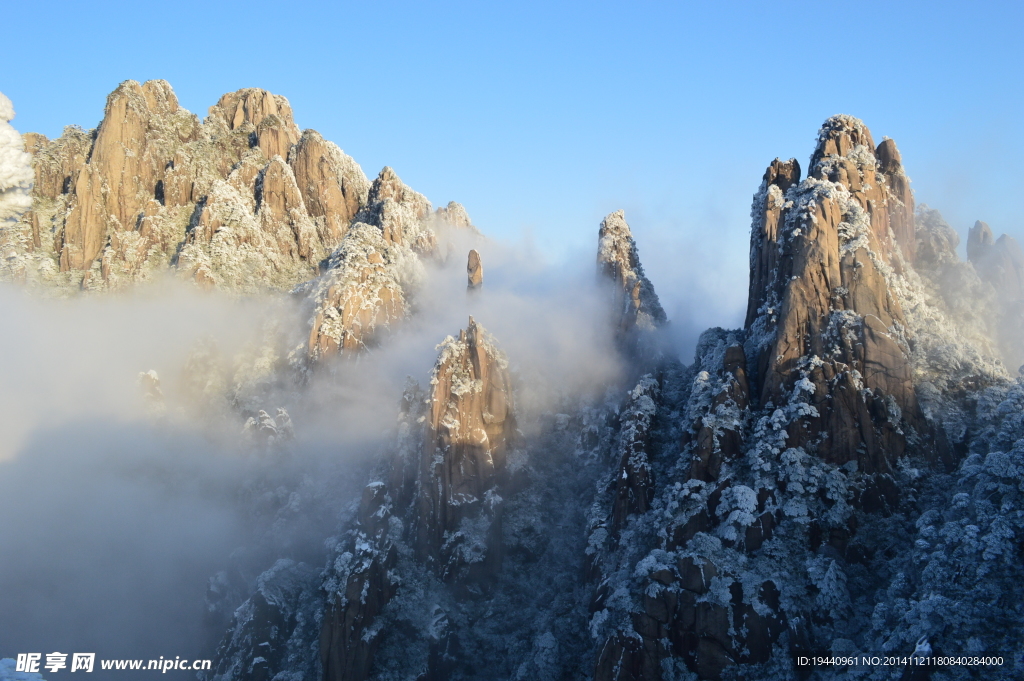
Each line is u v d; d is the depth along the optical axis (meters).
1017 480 84.62
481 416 116.62
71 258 167.62
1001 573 79.69
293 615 106.75
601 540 105.06
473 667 103.38
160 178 183.62
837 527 91.69
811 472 94.19
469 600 107.94
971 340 109.75
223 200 170.62
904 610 82.19
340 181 191.25
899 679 78.31
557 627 102.19
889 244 113.25
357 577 103.62
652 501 103.12
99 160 177.00
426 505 111.19
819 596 87.75
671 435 108.81
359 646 101.06
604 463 117.94
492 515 111.88
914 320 105.38
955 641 77.88
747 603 88.06
